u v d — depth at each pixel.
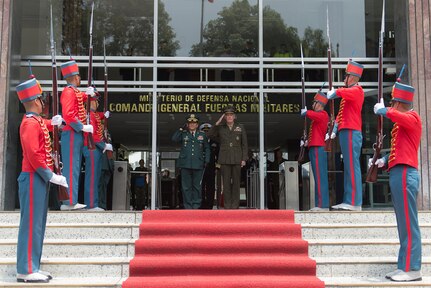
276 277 5.70
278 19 10.13
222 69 9.94
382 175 9.28
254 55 10.02
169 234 6.51
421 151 8.37
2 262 5.84
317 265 5.92
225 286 5.43
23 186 5.47
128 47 9.96
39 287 5.32
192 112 9.85
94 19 10.00
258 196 9.78
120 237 6.52
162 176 9.82
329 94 7.40
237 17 10.12
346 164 7.45
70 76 7.60
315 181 8.45
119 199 9.51
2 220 6.91
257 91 9.86
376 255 6.30
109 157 8.52
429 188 8.27
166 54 9.98
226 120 9.05
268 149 9.81
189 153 8.94
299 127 9.82
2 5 8.48
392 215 6.98
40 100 5.68
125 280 5.56
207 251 6.12
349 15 10.11
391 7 9.73
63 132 7.47
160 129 9.84
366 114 9.61
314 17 10.13
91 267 5.85
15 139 8.58
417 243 5.64
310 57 10.02
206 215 6.93
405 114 5.71
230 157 8.78
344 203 7.47
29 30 9.73
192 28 10.08
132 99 9.80
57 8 9.92
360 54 9.99
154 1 10.05
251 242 6.18
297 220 6.96
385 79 9.65
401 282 5.55
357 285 5.50
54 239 6.48
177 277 5.70
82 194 9.09
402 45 8.95
